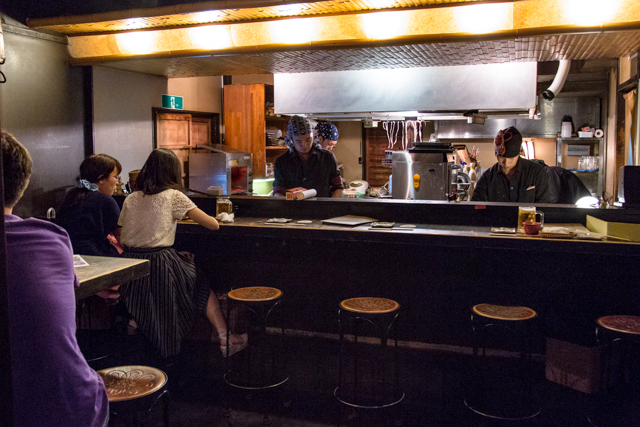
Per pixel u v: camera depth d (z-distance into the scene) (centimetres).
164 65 443
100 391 138
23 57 400
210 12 339
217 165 514
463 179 453
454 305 356
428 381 333
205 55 389
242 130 640
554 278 335
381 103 465
